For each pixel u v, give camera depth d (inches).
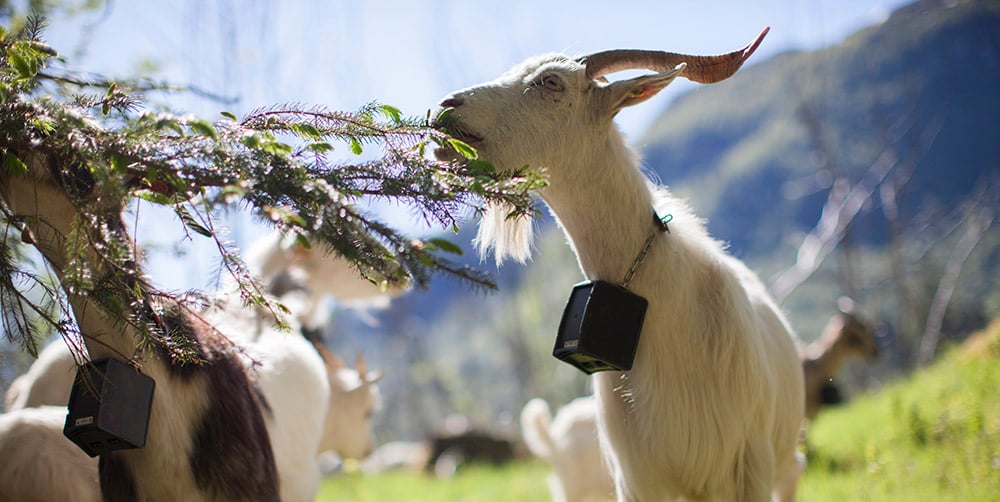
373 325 301.3
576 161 163.3
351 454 303.4
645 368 162.9
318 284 266.8
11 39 128.2
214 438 144.3
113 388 130.1
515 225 168.9
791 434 196.5
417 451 736.3
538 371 1035.3
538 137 160.9
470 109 158.9
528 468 526.0
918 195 2317.9
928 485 252.4
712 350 162.9
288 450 208.7
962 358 461.7
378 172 120.8
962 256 1026.1
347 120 130.4
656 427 161.9
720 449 162.1
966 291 1096.8
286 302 232.2
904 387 470.0
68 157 118.8
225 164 113.8
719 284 168.2
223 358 152.6
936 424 317.7
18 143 120.6
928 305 970.7
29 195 129.7
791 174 3152.1
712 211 3120.1
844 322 475.5
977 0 1185.4
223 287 139.0
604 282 159.0
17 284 127.6
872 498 250.8
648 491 165.3
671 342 162.4
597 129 164.1
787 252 2554.1
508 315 1065.5
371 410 304.8
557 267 1050.1
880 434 347.6
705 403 161.9
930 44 2319.1
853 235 977.5
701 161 3686.0
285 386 210.1
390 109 132.0
